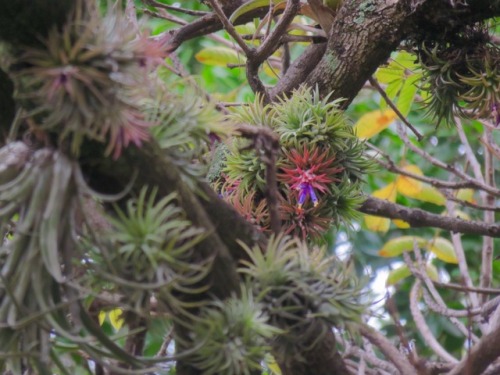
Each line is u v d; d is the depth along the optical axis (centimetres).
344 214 226
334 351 195
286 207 221
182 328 188
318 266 190
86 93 176
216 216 191
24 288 180
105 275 178
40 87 177
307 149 223
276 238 193
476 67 229
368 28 234
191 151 187
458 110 235
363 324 191
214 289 188
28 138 182
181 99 187
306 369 195
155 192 180
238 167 222
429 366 231
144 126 180
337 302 189
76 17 177
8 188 180
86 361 205
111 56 177
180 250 180
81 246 181
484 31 232
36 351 181
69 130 178
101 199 185
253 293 188
